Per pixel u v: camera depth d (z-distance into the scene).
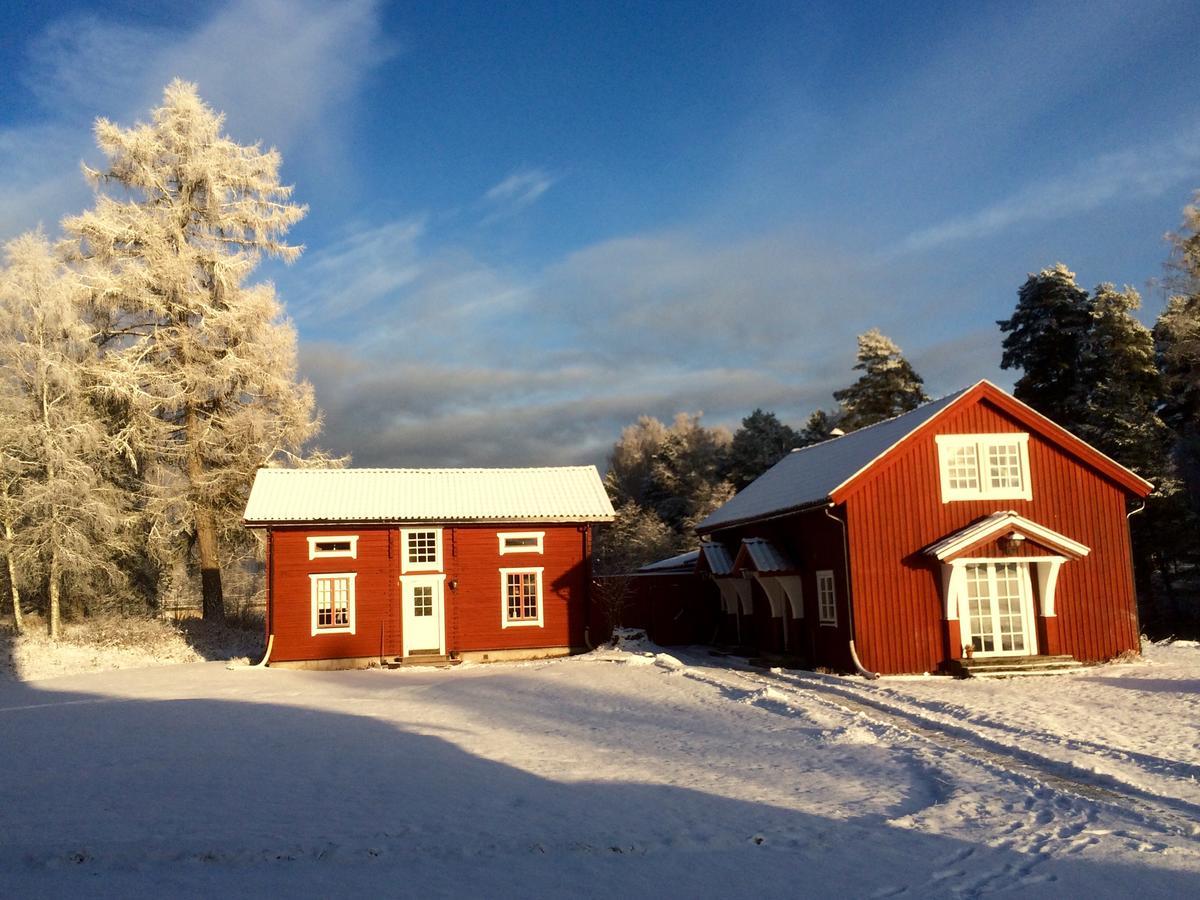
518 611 31.75
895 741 13.86
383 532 31.03
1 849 8.58
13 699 22.20
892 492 23.23
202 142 38.12
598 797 10.57
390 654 30.50
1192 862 7.97
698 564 32.41
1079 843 8.55
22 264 34.31
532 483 34.28
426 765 12.61
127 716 18.20
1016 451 23.88
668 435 76.56
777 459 62.56
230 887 7.55
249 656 34.03
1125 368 42.69
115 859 8.28
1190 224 36.25
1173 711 15.77
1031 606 23.17
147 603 41.31
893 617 22.75
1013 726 14.59
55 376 33.75
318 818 9.70
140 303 35.91
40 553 34.22
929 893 7.33
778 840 8.77
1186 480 40.72
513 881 7.69
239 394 37.94
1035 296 45.81
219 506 37.72
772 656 26.44
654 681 21.75
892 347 54.38
